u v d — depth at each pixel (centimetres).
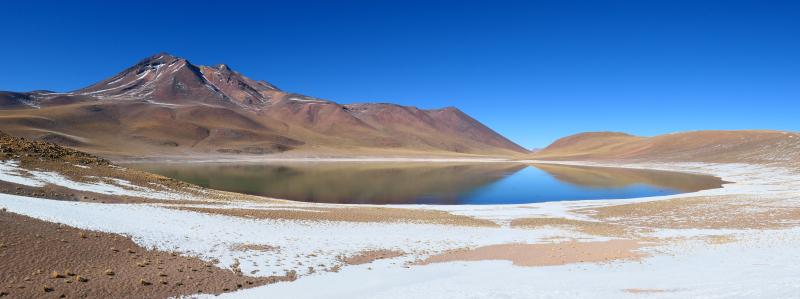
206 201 3191
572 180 7106
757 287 1078
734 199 3716
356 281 1459
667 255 1786
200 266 1523
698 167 8838
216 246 1786
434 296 1199
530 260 1778
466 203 4484
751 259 1594
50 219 1717
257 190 5412
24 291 1143
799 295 958
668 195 4778
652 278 1324
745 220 2842
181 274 1423
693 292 1085
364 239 2169
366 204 4238
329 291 1323
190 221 2167
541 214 3322
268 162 12975
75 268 1338
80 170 3431
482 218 3089
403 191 5503
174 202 2948
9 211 1709
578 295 1129
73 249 1470
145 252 1591
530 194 5266
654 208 3453
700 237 2306
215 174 7781
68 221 1745
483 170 9944
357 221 2669
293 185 6081
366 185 6209
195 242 1797
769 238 2122
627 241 2248
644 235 2470
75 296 1167
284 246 1905
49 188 2688
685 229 2655
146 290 1268
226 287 1355
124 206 2345
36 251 1387
